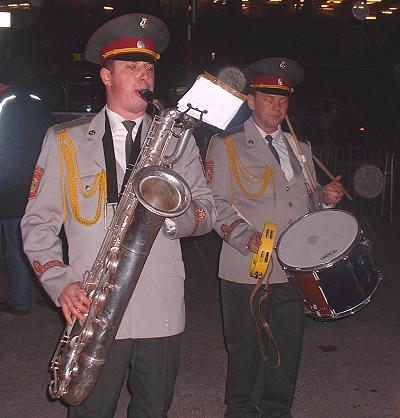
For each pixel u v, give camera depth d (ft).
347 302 10.90
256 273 11.18
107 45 9.24
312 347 18.20
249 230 11.49
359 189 37.45
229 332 12.18
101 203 9.17
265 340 12.31
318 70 53.83
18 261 19.86
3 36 33.83
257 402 12.35
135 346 9.45
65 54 49.42
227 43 53.21
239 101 8.86
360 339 18.89
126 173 9.11
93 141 9.34
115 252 8.55
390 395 15.33
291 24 55.26
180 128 8.98
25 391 15.30
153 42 9.36
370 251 11.36
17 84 18.66
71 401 8.90
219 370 16.60
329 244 11.12
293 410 14.48
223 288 12.19
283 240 11.58
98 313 8.61
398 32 55.11
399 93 54.34
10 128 18.31
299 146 12.41
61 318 19.79
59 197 9.32
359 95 53.93
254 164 12.03
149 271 9.23
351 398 15.12
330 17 55.52
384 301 22.41
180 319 9.49
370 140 53.16
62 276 8.97
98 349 8.68
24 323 19.63
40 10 49.47
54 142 9.33
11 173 18.51
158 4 51.80
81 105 48.91
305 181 12.27
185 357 17.37
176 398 15.01
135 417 9.73
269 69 12.00
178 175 8.41
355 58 54.90
